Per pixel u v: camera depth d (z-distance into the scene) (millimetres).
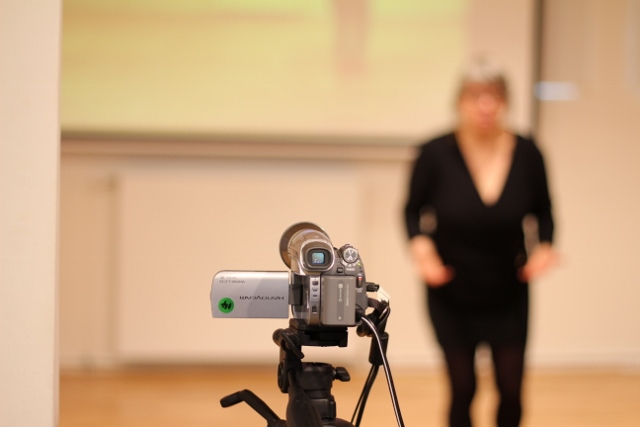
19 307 1704
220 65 4320
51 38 1691
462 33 4402
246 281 1490
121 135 4281
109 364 4312
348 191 4332
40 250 1705
